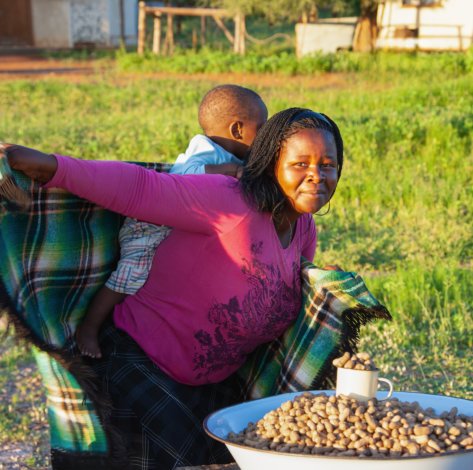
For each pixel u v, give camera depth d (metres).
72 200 3.50
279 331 3.83
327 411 2.96
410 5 30.16
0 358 7.55
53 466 3.67
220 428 3.15
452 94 19.81
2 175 3.08
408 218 11.16
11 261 3.32
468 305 7.90
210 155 4.02
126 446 3.62
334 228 10.91
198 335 3.66
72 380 3.57
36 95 24.28
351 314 3.76
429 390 6.17
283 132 3.42
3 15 39.06
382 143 14.41
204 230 3.46
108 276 3.74
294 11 30.48
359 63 27.16
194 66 28.69
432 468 2.68
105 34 39.09
